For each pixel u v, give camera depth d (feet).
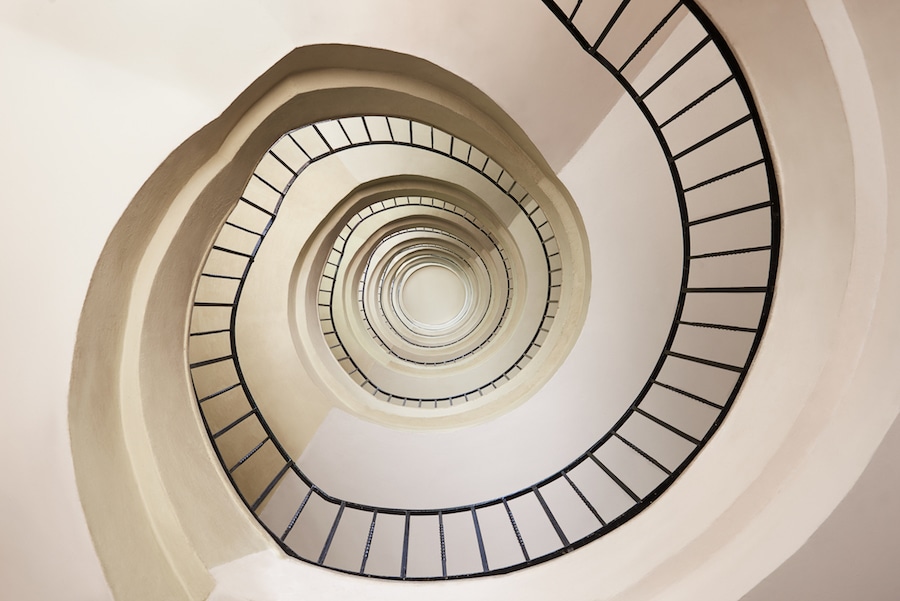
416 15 9.21
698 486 6.47
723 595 4.91
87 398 6.25
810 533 4.43
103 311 6.48
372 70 10.05
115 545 6.04
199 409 8.64
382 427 15.60
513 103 10.84
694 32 10.65
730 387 12.78
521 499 15.10
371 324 28.76
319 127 15.90
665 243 12.29
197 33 7.23
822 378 5.01
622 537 7.34
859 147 4.56
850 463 4.33
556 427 14.51
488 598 7.29
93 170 6.21
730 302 12.18
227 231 15.07
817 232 5.26
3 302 5.64
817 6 4.56
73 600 5.89
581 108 11.21
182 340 8.49
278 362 15.37
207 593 6.73
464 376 23.66
